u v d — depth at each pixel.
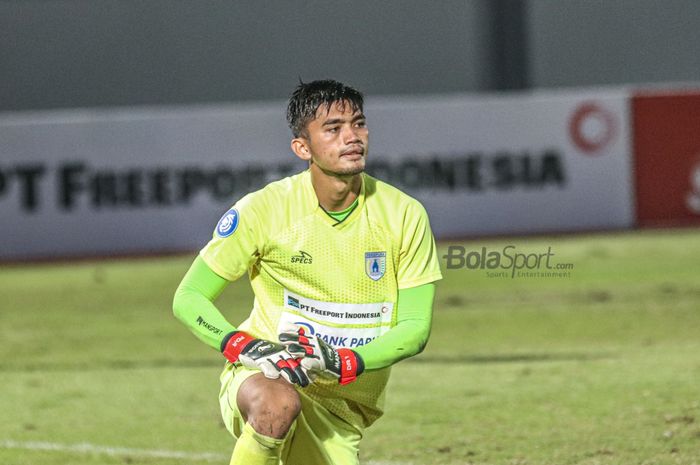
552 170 52.94
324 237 12.74
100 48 81.38
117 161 51.69
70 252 51.72
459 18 83.06
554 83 82.75
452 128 52.50
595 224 53.28
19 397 25.44
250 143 51.94
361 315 12.91
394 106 52.16
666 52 83.38
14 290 43.88
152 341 32.62
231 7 82.56
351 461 13.22
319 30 82.94
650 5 83.31
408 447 19.64
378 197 12.96
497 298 37.94
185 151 51.78
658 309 34.66
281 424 11.93
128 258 51.38
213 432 21.52
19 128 51.31
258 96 82.50
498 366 27.05
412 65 83.00
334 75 82.88
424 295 12.98
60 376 27.84
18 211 51.41
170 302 39.81
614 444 19.11
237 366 12.85
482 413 22.03
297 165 52.16
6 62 80.50
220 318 12.64
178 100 82.06
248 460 12.10
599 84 83.00
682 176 53.53
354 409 13.39
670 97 53.22
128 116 51.66
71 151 51.53
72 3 81.19
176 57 82.06
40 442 21.05
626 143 53.25
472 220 52.69
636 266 43.50
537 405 22.50
